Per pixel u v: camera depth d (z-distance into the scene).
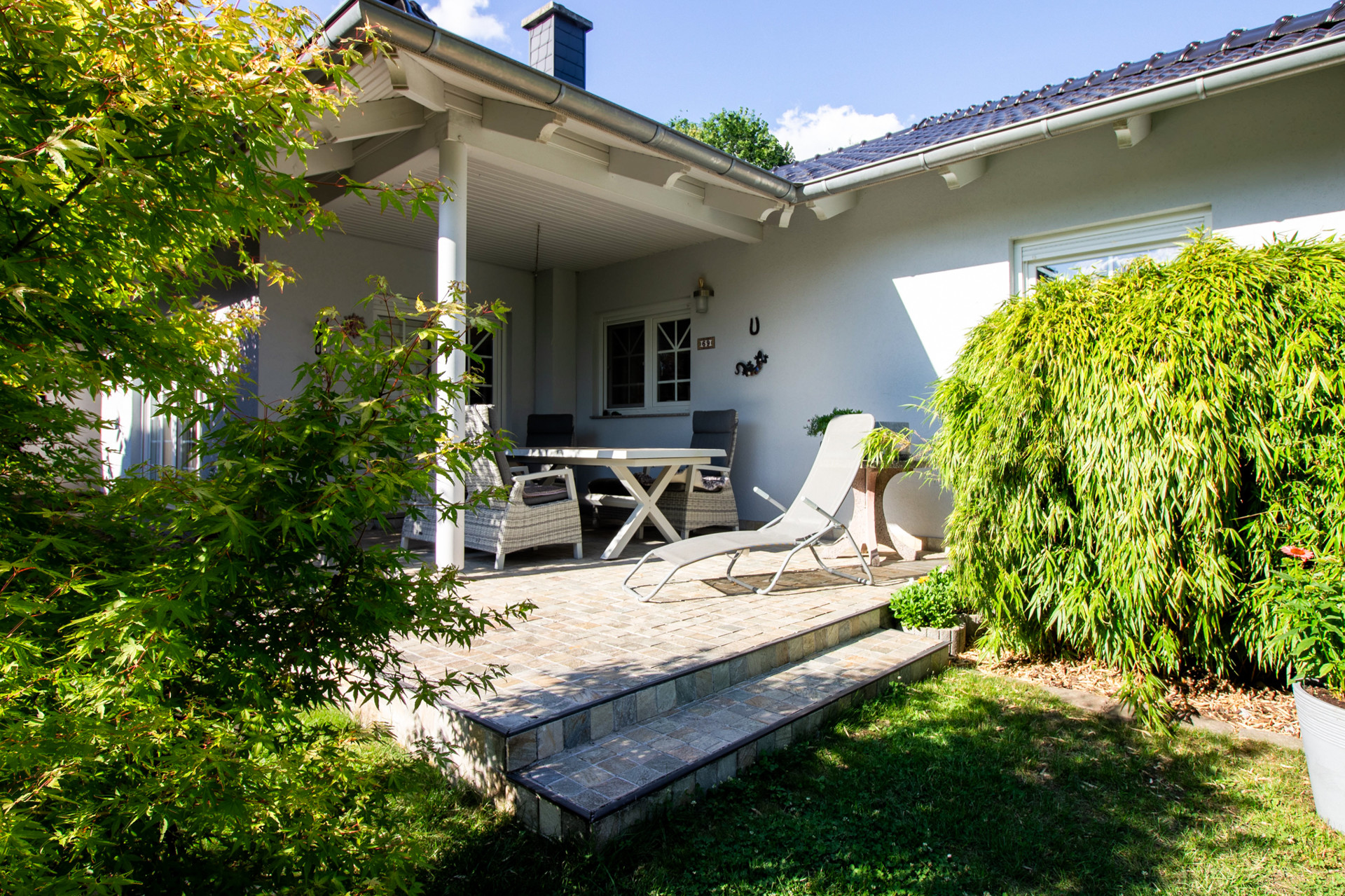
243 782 1.22
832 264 6.62
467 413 4.87
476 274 8.41
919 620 3.98
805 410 6.84
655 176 5.07
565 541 5.43
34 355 1.09
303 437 1.34
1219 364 3.01
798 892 1.97
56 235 1.21
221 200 1.34
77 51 1.18
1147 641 3.29
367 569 1.54
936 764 2.68
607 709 2.63
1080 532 3.42
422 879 1.96
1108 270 5.25
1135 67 6.06
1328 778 2.30
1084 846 2.19
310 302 6.91
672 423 8.00
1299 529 2.92
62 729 1.03
